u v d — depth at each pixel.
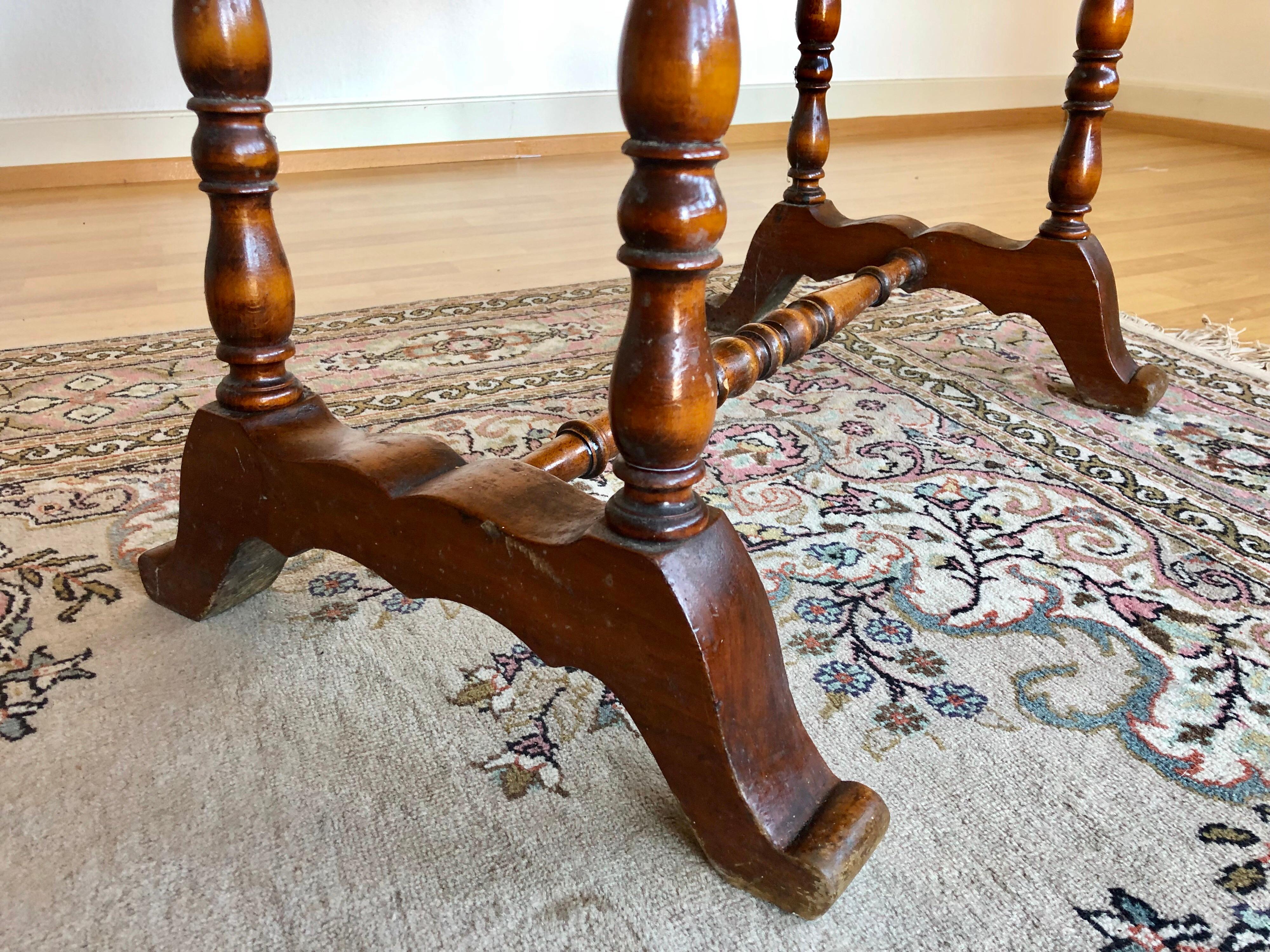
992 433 1.27
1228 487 1.13
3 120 2.67
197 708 0.76
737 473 1.15
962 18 4.09
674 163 0.49
